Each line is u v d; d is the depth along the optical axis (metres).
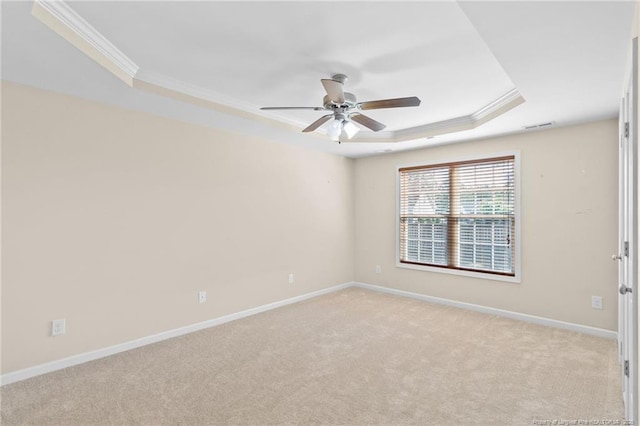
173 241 3.42
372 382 2.50
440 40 2.14
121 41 2.16
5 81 2.45
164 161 3.35
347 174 5.53
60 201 2.71
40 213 2.61
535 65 2.16
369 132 4.39
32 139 2.57
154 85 2.71
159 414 2.11
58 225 2.70
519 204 3.94
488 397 2.29
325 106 2.70
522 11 1.58
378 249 5.34
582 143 3.53
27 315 2.55
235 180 3.97
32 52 2.03
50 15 1.78
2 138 2.45
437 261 4.70
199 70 2.59
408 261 5.00
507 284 4.05
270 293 4.37
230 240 3.92
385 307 4.45
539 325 3.75
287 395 2.33
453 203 4.54
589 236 3.50
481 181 4.29
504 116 3.26
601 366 2.73
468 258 4.41
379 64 2.48
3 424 2.00
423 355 2.97
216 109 3.15
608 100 2.80
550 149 3.73
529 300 3.88
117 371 2.66
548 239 3.75
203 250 3.67
